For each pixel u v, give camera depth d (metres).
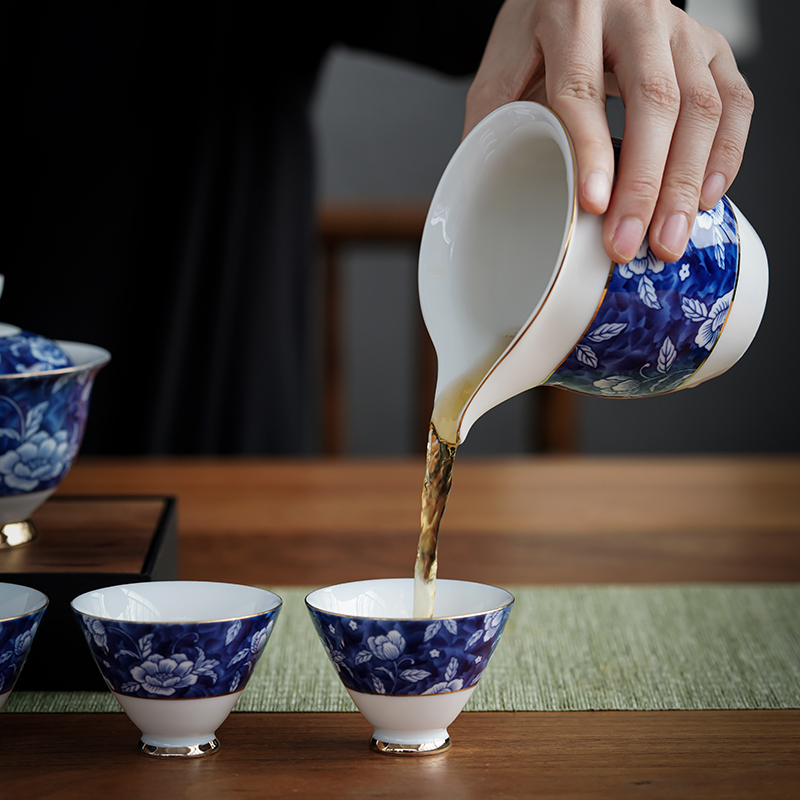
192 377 1.75
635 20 0.83
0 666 0.76
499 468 1.41
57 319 1.66
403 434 3.17
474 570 1.01
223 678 0.76
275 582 0.98
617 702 0.83
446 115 3.08
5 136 1.62
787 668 0.87
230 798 0.74
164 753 0.77
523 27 0.90
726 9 2.01
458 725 0.81
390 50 1.66
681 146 0.80
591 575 1.01
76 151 1.64
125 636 0.75
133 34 1.62
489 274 0.86
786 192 3.15
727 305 0.81
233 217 1.72
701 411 3.24
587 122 0.79
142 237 1.67
